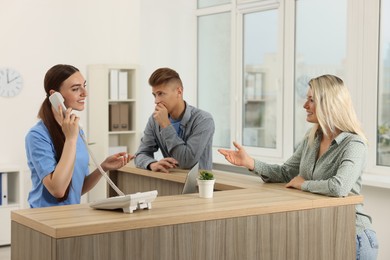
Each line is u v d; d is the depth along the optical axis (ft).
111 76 21.39
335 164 10.08
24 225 8.10
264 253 9.07
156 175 12.54
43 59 20.83
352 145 9.87
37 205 9.71
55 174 9.19
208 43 22.56
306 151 10.67
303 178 10.67
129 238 7.88
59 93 9.40
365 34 16.65
